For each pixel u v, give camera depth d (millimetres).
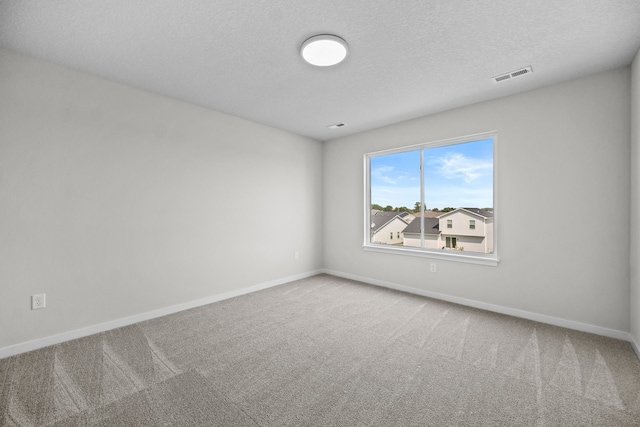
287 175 4336
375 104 3229
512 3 1647
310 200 4707
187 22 1826
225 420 1492
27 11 1702
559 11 1713
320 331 2592
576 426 1447
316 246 4824
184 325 2723
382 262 4113
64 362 2043
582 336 2467
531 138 2832
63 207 2373
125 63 2340
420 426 1450
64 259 2379
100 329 2559
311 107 3334
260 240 3953
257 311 3096
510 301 2982
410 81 2658
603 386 1767
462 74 2521
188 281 3191
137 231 2805
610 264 2453
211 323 2771
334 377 1882
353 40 2016
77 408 1572
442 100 3111
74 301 2428
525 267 2885
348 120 3805
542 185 2779
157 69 2439
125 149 2723
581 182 2578
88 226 2506
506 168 2986
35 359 2080
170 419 1498
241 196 3723
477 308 3191
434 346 2307
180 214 3125
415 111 3453
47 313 2297
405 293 3758
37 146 2248
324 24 1846
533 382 1817
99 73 2508
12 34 1940
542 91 2770
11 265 2141
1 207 2102
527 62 2318
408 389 1756
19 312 2172
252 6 1675
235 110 3436
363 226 4363
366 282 4309
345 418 1508
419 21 1812
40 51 2154
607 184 2459
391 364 2039
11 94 2135
